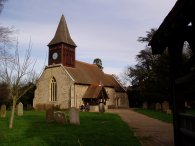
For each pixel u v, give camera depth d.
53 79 45.34
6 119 20.64
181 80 5.50
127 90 57.78
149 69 47.34
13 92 15.77
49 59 47.03
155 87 43.38
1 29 21.84
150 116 24.77
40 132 12.96
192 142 5.22
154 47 6.79
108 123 17.45
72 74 44.25
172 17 5.37
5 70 17.12
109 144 9.33
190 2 4.61
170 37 5.98
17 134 12.27
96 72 52.62
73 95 41.97
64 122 16.58
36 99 46.41
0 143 9.73
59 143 9.56
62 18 48.56
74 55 47.72
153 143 9.75
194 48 5.40
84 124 16.75
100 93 43.88
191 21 5.21
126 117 23.92
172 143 9.70
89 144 9.32
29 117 23.12
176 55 5.90
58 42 45.81
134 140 10.21
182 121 5.77
